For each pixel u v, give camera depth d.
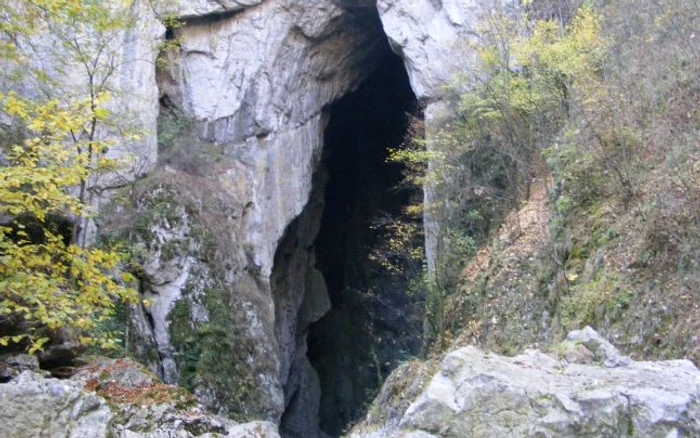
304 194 24.53
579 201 12.38
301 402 25.83
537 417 4.55
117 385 10.41
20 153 8.79
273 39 23.92
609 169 12.03
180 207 19.98
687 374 5.09
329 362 29.39
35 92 16.34
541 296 12.33
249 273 21.95
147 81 21.50
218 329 18.97
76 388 5.38
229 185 22.45
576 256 11.64
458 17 20.61
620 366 5.23
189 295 19.14
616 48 13.84
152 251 19.12
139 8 21.12
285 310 25.14
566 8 17.45
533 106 15.55
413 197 23.34
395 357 27.16
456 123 18.31
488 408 4.60
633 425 4.56
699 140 10.52
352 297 29.70
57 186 8.74
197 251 19.75
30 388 5.20
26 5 11.81
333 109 29.30
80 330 11.08
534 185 16.05
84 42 17.22
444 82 20.03
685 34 12.30
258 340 19.95
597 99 12.84
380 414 14.14
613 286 9.95
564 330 10.57
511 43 16.34
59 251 8.68
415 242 22.73
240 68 23.78
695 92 11.37
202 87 23.61
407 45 21.62
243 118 23.67
